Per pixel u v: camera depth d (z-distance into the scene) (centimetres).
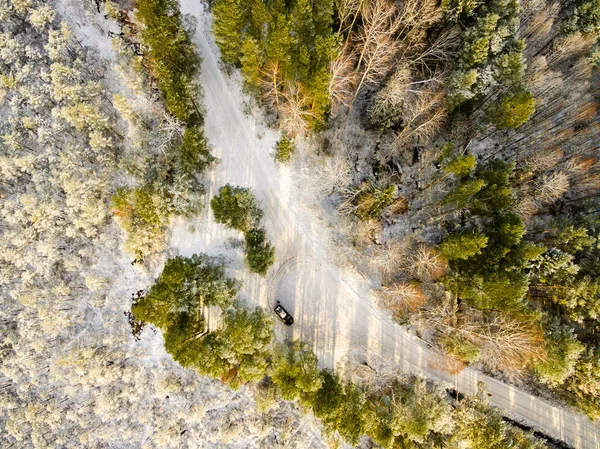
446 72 3538
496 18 3062
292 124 3700
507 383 4062
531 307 3647
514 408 4050
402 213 4091
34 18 4066
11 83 4112
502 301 3147
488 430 3525
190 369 4100
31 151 4197
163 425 4169
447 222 3947
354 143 4116
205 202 4016
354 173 4059
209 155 3922
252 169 4072
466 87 3209
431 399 3628
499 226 3238
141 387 4138
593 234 3494
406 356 4044
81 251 4012
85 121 3856
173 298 3234
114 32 4222
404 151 4128
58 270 4172
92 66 4138
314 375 3253
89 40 4231
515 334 3316
